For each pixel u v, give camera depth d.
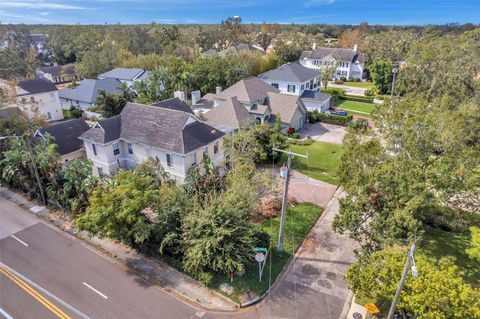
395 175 18.92
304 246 23.56
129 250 23.38
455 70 40.00
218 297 19.11
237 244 19.97
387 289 15.43
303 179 33.75
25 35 122.94
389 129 23.56
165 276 20.81
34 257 22.73
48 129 35.91
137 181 22.67
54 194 28.08
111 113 49.38
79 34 121.38
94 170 34.75
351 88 79.88
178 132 30.50
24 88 53.31
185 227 20.75
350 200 20.17
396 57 85.25
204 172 28.52
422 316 14.16
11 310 18.25
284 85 60.12
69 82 94.31
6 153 30.09
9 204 30.05
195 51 93.44
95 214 20.70
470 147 22.14
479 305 13.66
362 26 138.12
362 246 19.69
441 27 138.75
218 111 42.88
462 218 21.89
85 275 20.97
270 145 36.22
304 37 111.69
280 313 18.00
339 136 46.16
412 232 17.77
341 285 19.92
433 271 15.24
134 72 74.62
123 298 19.08
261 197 29.38
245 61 68.94
